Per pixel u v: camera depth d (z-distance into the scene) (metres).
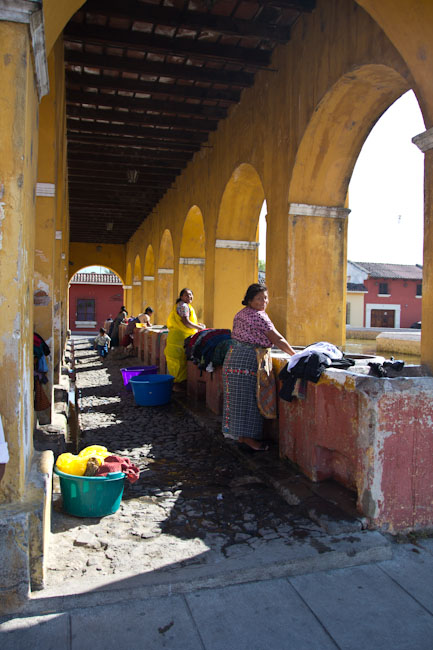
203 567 2.68
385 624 2.35
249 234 9.01
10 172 2.41
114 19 5.68
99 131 9.06
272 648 2.19
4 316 2.42
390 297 32.59
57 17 2.86
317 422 3.74
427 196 3.62
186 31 6.00
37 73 2.77
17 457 2.49
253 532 3.14
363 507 3.17
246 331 4.48
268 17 5.77
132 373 8.66
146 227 17.73
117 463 3.50
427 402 3.15
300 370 3.76
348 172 5.93
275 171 6.38
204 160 9.82
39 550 2.46
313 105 5.35
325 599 2.53
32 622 2.33
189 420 6.29
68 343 19.81
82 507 3.34
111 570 2.66
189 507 3.57
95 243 24.84
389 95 5.10
